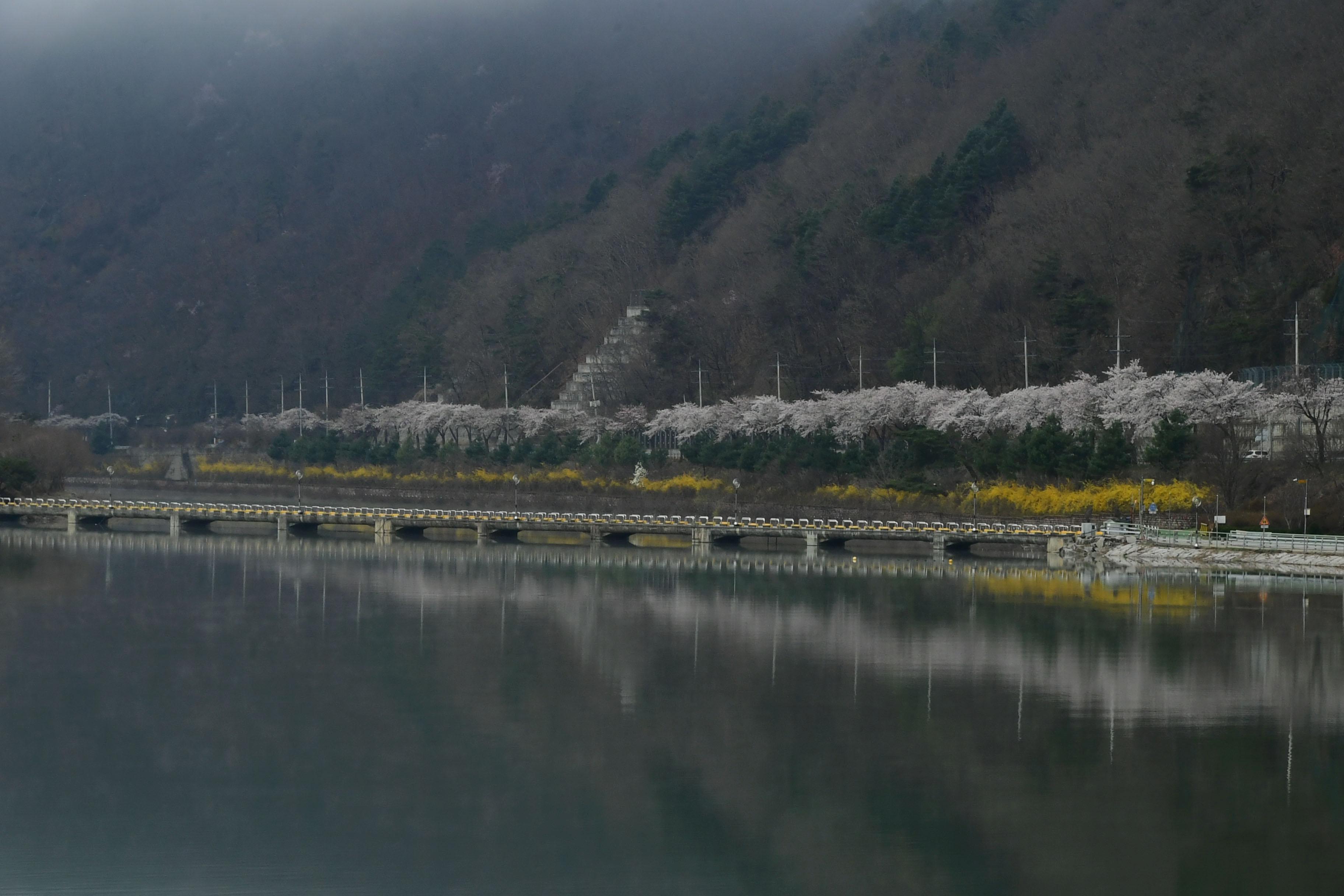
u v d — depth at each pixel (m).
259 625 104.88
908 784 68.12
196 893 56.56
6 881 57.34
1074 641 97.75
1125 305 184.25
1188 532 135.62
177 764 70.56
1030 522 151.62
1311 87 183.38
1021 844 61.09
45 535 170.12
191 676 87.88
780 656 93.75
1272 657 92.44
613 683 86.38
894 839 61.78
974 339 196.50
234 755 72.06
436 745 73.81
